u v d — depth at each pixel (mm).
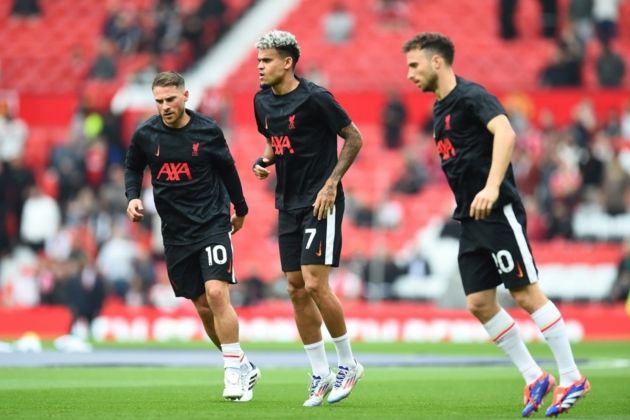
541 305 28500
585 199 91812
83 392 37406
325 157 32219
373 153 101000
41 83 119312
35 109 108000
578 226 91062
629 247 82375
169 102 32188
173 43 114062
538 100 101562
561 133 95250
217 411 29844
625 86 106375
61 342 69500
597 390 38719
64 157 97688
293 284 32812
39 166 106062
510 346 28969
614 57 105312
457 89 28828
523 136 95062
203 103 101562
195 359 59312
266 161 33750
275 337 82125
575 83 104188
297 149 32094
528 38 117062
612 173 91500
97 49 118188
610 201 91000
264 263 96375
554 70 104125
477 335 80562
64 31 123438
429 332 81438
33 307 85688
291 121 31938
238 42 115812
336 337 32562
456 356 63219
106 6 125000
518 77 113125
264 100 32562
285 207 32625
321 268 31781
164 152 32906
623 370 50031
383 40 116500
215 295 32688
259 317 82562
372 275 85812
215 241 32969
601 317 80438
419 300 85750
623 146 98625
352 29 117625
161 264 92250
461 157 28875
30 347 68562
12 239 94562
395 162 99875
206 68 113625
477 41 116688
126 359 58938
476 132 28734
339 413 29344
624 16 118062
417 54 29109
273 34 31875
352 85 110500
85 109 100562
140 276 86375
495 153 27672
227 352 32969
